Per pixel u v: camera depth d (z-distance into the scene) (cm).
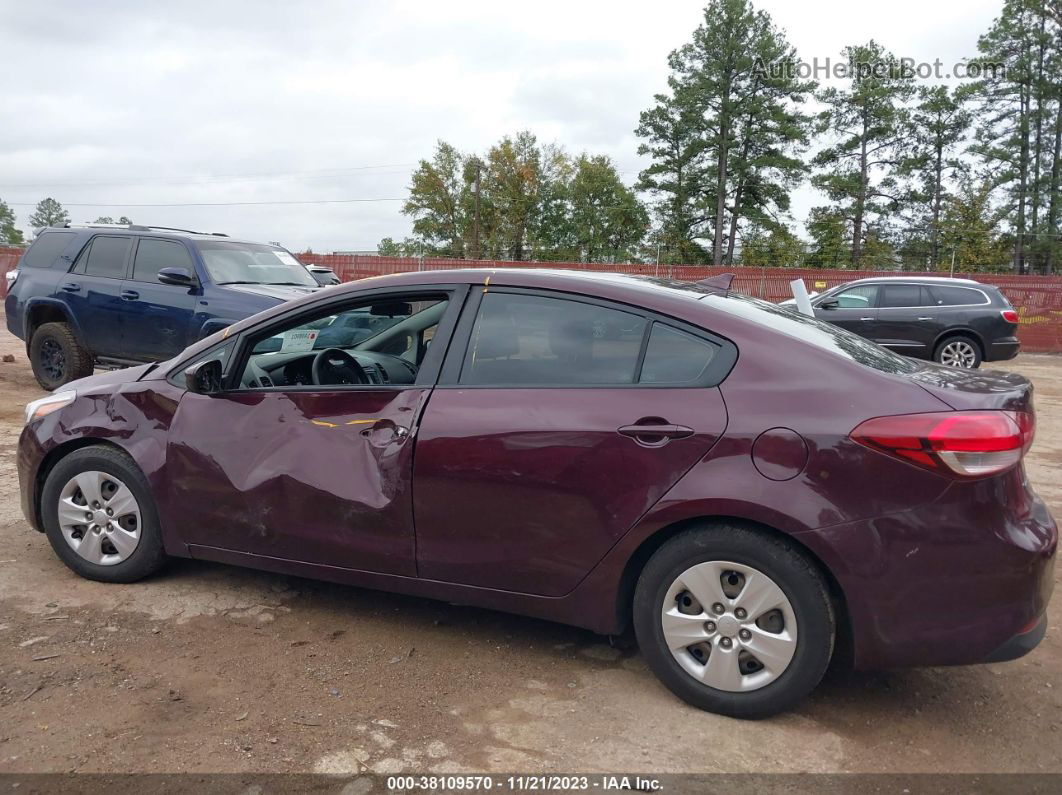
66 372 912
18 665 324
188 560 440
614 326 322
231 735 282
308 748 276
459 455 324
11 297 953
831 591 290
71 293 898
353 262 3003
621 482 302
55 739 277
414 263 2962
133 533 397
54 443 405
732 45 5072
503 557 323
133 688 310
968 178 5184
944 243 4900
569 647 355
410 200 6906
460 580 334
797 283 484
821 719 303
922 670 343
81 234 931
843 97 5175
